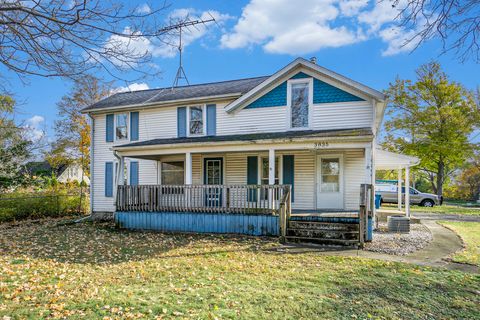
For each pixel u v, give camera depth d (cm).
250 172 1523
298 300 518
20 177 2266
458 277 648
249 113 1493
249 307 487
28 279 637
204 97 1582
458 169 3797
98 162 1867
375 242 1014
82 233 1301
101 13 460
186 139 1554
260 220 1190
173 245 1025
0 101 728
